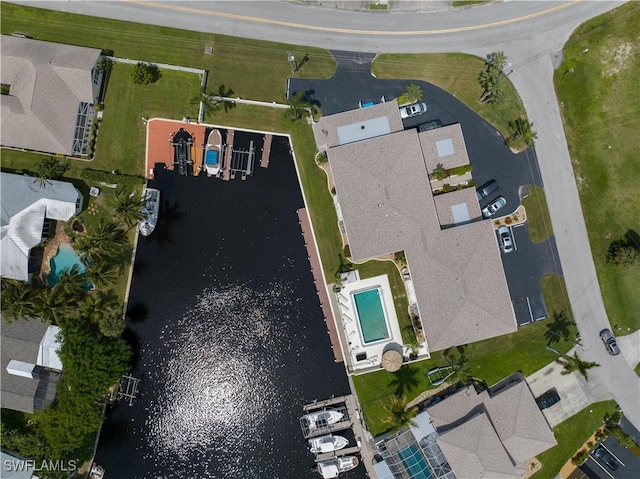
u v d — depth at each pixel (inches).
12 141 2036.2
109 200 2121.1
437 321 2028.8
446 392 2139.5
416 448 2058.3
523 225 2166.6
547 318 2149.4
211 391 2207.2
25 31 2100.1
